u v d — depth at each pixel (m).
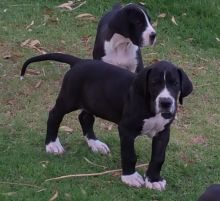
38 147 8.82
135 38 10.05
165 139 7.93
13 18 12.99
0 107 9.88
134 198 7.80
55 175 8.15
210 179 8.39
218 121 10.13
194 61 12.19
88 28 12.91
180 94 7.62
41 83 10.74
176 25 13.29
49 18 13.09
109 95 7.97
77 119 9.73
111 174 8.30
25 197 7.62
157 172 8.05
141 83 7.53
